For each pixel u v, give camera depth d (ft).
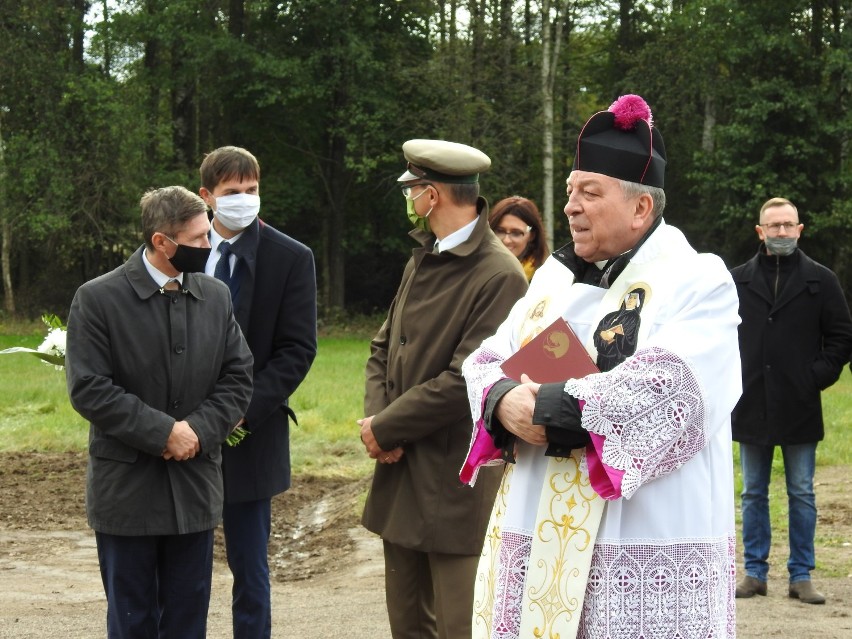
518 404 9.35
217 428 13.58
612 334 9.58
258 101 98.73
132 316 13.37
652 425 8.93
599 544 9.23
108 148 98.17
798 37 97.30
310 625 18.57
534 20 108.68
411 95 105.91
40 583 22.36
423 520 13.16
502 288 13.12
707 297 9.41
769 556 23.89
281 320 15.67
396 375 13.70
